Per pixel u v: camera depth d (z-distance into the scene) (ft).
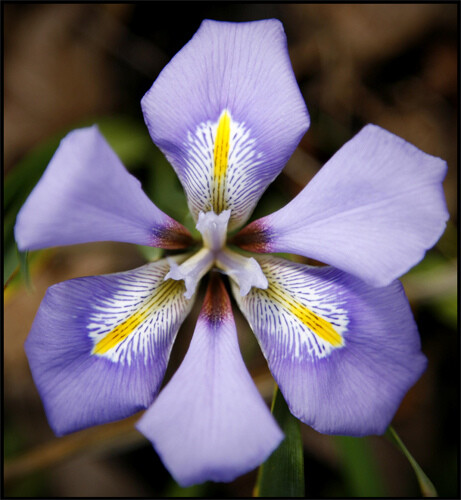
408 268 0.47
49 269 0.68
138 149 0.65
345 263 0.48
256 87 0.49
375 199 0.47
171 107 0.49
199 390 0.48
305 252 0.50
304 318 0.50
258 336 0.51
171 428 0.46
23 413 0.67
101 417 0.48
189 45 0.49
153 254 0.55
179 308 0.52
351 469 0.56
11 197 0.59
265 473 0.50
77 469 0.65
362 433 0.48
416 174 0.47
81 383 0.48
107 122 0.65
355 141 0.47
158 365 0.50
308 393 0.49
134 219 0.48
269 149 0.50
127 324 0.50
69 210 0.44
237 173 0.51
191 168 0.51
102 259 0.68
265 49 0.49
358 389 0.48
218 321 0.52
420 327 0.65
